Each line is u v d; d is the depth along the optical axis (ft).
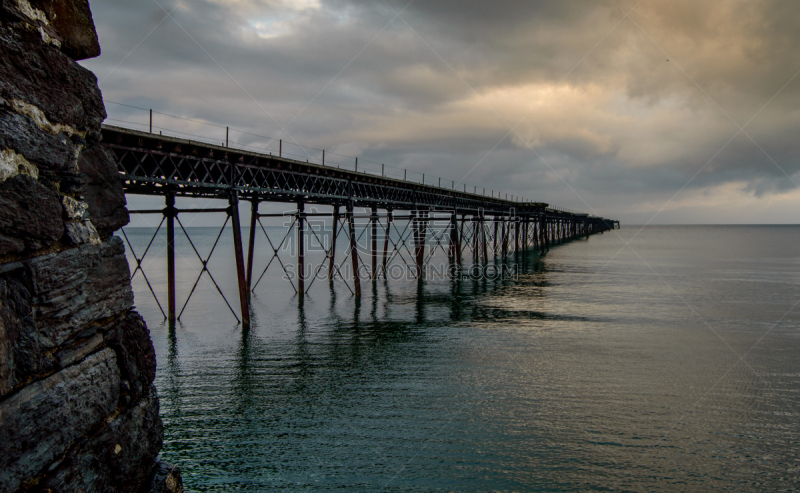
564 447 29.35
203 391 38.75
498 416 33.73
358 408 35.17
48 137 8.63
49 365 8.18
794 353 50.31
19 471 7.27
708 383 40.75
